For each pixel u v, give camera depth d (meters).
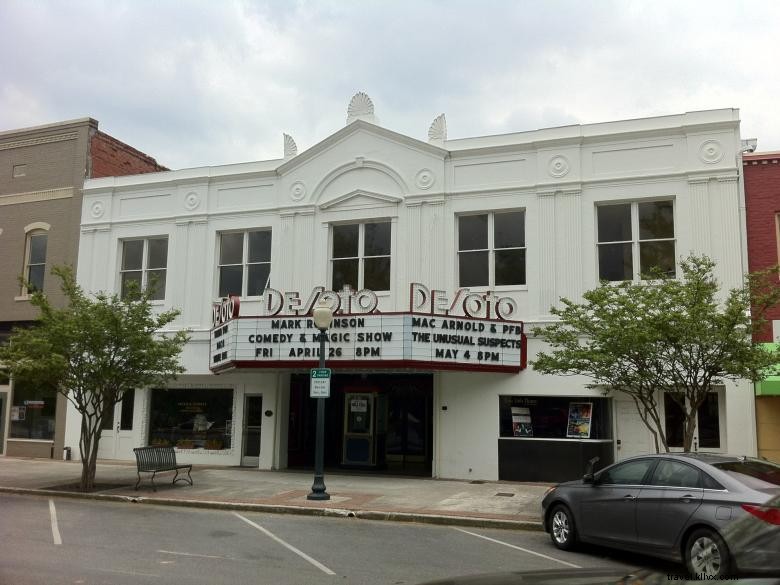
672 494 9.20
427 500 15.05
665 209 18.41
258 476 19.14
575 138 18.95
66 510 14.24
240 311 21.84
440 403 19.23
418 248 20.08
